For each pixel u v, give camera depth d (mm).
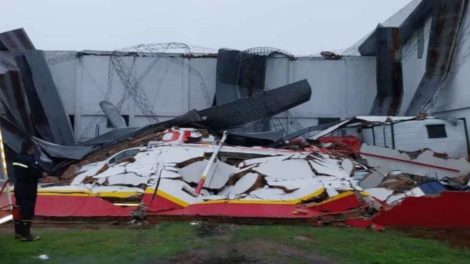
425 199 9727
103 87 25859
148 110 25719
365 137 20516
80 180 12344
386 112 24188
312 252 7582
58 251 7449
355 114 25812
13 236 8539
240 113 18953
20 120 20328
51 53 25812
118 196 10695
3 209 7402
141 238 8391
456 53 20719
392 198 10945
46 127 22812
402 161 14914
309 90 20609
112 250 7508
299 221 9867
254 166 12047
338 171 12266
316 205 10352
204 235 8656
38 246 7770
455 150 18969
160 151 12938
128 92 25781
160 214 10047
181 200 10555
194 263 6891
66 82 25812
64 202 10320
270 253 7461
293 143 17219
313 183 11172
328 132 18672
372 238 8656
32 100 22844
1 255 7207
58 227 9594
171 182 11109
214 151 12789
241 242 8148
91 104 25766
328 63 26078
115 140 18000
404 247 8062
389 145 19266
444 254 7707
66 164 17109
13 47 23344
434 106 21344
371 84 25953
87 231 9070
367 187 12273
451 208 9695
